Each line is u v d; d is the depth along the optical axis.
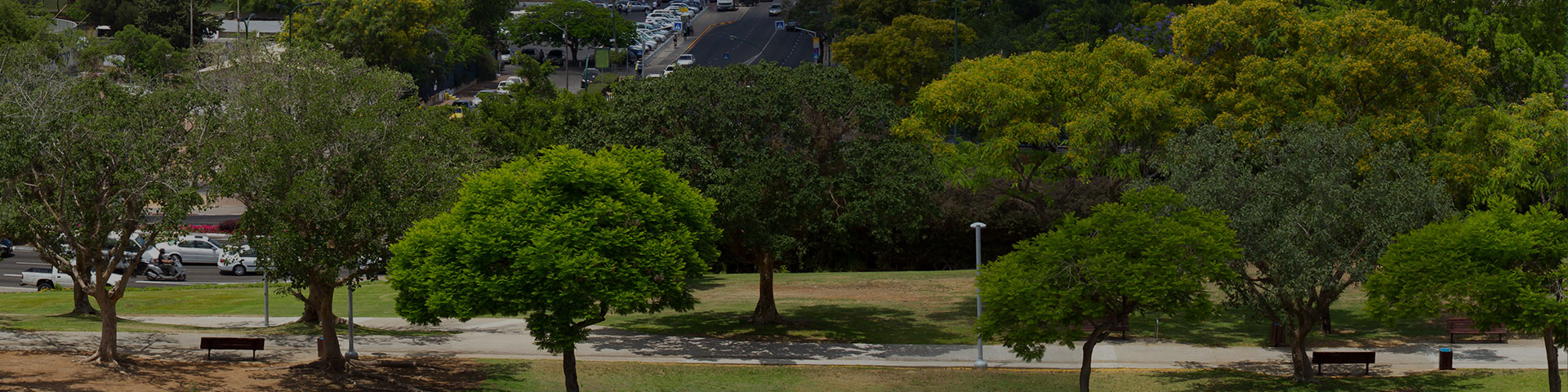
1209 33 35.12
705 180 31.20
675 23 129.62
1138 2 83.75
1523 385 25.58
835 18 109.56
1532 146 31.03
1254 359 30.16
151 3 101.25
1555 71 36.75
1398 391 25.59
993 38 86.19
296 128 24.72
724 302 40.16
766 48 119.06
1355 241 26.02
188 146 24.70
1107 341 32.72
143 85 27.98
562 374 27.98
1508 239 22.27
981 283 25.11
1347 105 34.59
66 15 108.38
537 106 44.28
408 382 26.20
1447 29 40.34
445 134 26.58
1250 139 31.55
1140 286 23.14
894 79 82.88
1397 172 26.03
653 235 24.88
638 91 32.75
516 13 134.38
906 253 51.59
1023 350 24.94
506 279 23.77
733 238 33.88
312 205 23.95
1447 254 22.98
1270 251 25.00
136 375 24.97
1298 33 34.91
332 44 93.31
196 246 54.66
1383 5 41.56
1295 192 25.89
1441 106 34.56
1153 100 33.41
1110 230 24.00
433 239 24.19
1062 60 35.88
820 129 32.81
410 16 95.69
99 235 24.52
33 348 27.62
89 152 23.70
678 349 31.88
